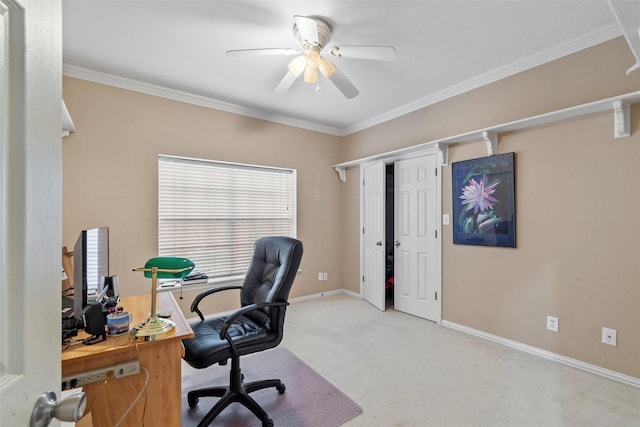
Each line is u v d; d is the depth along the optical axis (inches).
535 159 98.7
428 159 132.5
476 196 113.7
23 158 18.5
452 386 80.0
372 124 159.9
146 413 49.8
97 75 107.3
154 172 119.2
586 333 87.7
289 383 81.7
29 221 18.9
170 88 120.9
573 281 90.4
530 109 99.7
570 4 73.0
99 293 61.5
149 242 117.9
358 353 99.6
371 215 157.8
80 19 78.5
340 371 88.0
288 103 137.4
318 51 81.2
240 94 127.2
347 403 72.9
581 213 88.9
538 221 97.9
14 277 18.0
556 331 93.7
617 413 68.6
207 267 134.3
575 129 90.2
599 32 84.0
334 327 123.1
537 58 96.8
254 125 145.4
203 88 121.4
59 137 22.1
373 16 77.8
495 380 82.8
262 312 74.9
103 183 109.0
